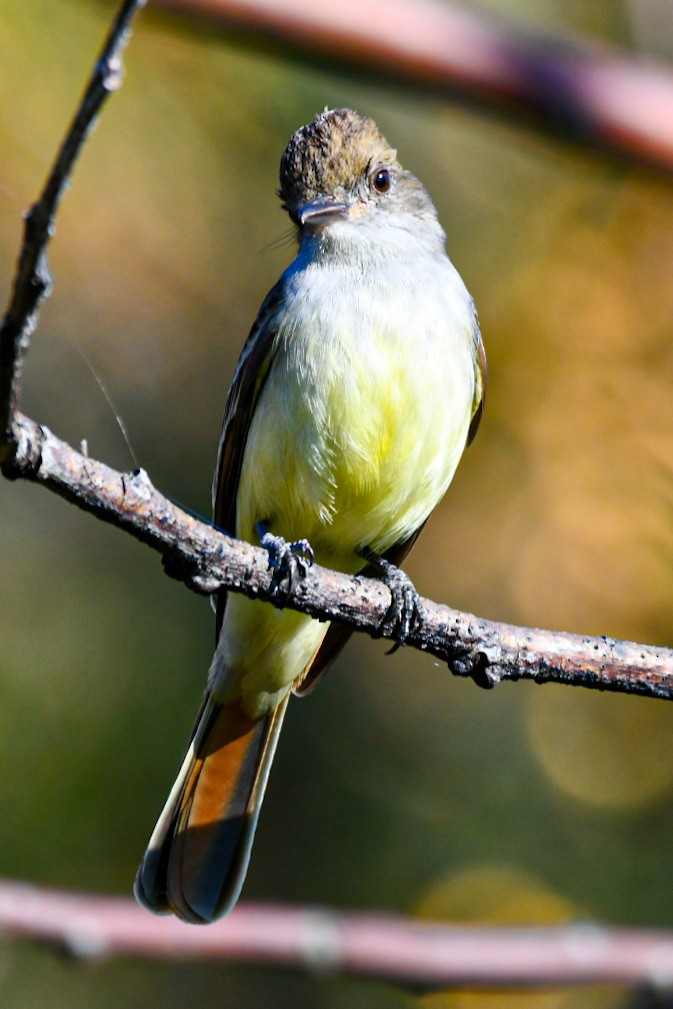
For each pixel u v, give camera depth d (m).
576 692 10.32
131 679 10.59
